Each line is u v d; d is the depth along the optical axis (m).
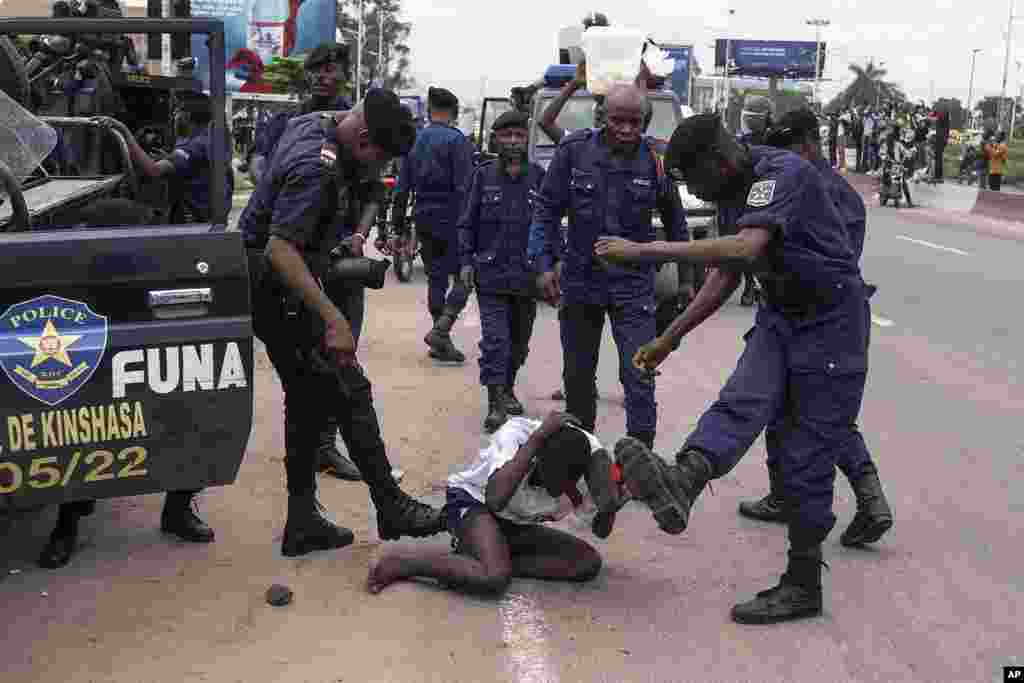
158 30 4.01
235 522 5.13
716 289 4.18
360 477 5.82
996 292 13.52
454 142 8.84
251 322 4.15
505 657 3.88
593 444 4.34
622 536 5.12
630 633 4.10
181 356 3.91
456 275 9.09
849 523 5.31
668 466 3.88
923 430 7.03
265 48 33.31
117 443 3.87
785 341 4.12
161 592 4.35
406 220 9.51
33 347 3.72
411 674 3.74
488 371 6.91
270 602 4.25
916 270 15.62
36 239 3.74
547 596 4.41
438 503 5.39
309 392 4.54
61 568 4.58
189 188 7.15
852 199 4.95
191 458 3.99
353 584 4.46
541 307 11.80
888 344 9.97
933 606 4.40
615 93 5.45
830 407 4.11
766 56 77.62
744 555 4.91
